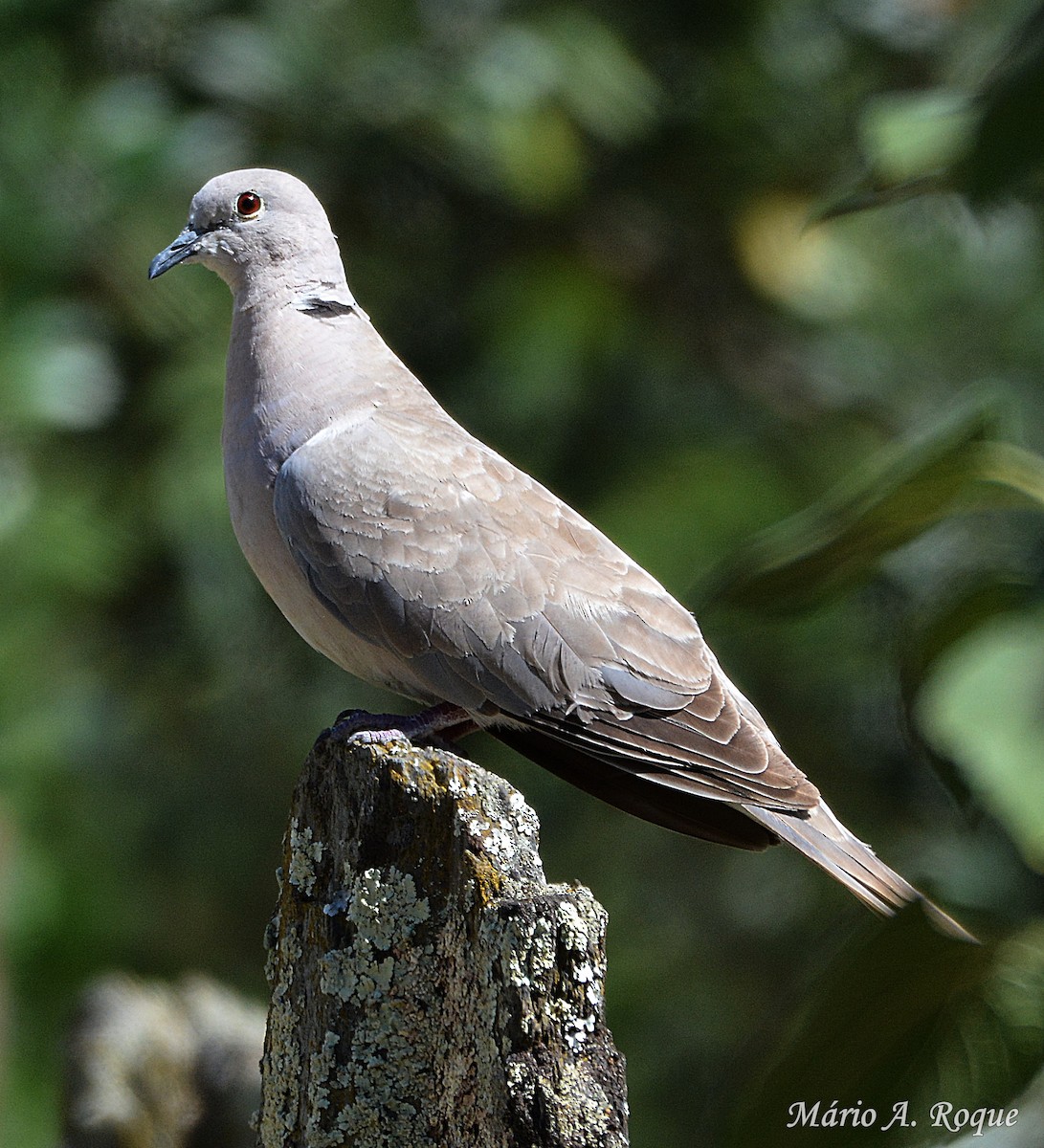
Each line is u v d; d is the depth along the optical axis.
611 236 13.77
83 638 12.41
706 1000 13.24
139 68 12.36
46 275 11.61
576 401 13.29
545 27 12.55
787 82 13.36
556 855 13.20
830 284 13.64
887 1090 5.21
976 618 5.71
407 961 5.29
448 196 13.07
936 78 13.22
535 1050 4.86
